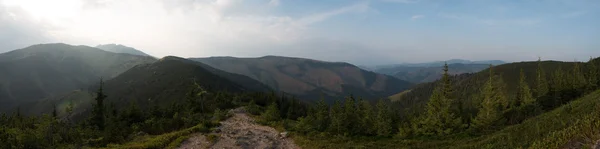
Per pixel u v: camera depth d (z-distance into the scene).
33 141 29.27
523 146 19.94
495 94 38.88
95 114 53.31
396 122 46.72
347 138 35.72
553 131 20.23
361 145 32.06
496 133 30.50
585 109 23.94
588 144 15.42
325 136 36.75
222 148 30.38
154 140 31.81
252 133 38.09
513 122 39.97
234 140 33.62
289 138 36.28
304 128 39.34
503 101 44.69
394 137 36.47
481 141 27.36
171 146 30.02
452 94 38.44
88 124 51.88
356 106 47.12
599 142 14.91
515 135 24.27
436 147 29.62
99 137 35.88
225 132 37.97
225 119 50.81
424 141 33.41
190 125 44.56
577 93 55.41
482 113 36.22
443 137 34.34
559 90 55.47
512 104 49.16
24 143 28.58
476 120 36.00
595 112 18.55
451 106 42.94
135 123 57.19
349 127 38.84
